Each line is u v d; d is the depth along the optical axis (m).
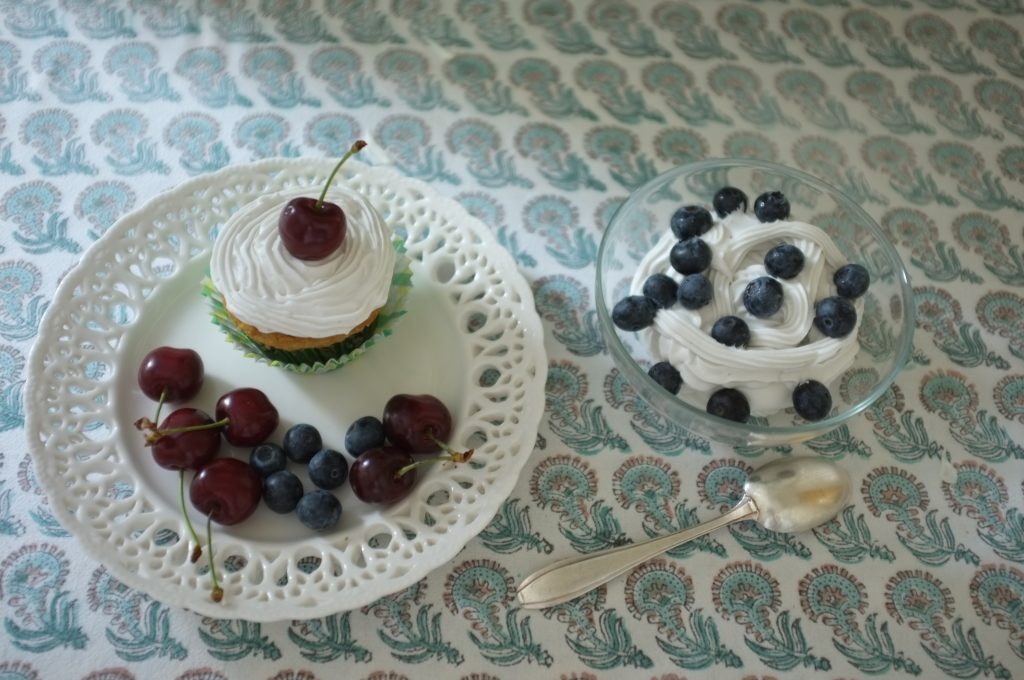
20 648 0.54
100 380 0.58
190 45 0.69
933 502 0.58
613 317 0.58
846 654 0.55
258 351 0.59
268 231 0.58
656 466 0.59
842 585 0.56
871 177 0.67
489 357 0.59
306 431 0.57
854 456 0.59
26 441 0.56
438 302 0.61
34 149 0.65
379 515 0.56
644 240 0.62
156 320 0.60
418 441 0.56
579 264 0.64
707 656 0.55
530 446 0.57
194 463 0.56
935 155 0.68
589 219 0.65
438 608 0.55
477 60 0.70
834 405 0.59
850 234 0.62
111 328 0.59
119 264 0.60
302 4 0.71
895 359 0.57
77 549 0.55
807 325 0.58
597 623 0.55
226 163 0.65
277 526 0.56
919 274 0.64
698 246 0.58
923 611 0.56
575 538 0.57
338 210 0.56
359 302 0.57
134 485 0.56
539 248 0.64
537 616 0.55
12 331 0.60
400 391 0.59
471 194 0.66
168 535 0.56
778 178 0.63
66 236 0.63
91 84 0.67
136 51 0.68
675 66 0.70
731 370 0.57
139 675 0.53
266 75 0.68
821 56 0.71
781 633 0.55
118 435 0.57
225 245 0.58
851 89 0.70
